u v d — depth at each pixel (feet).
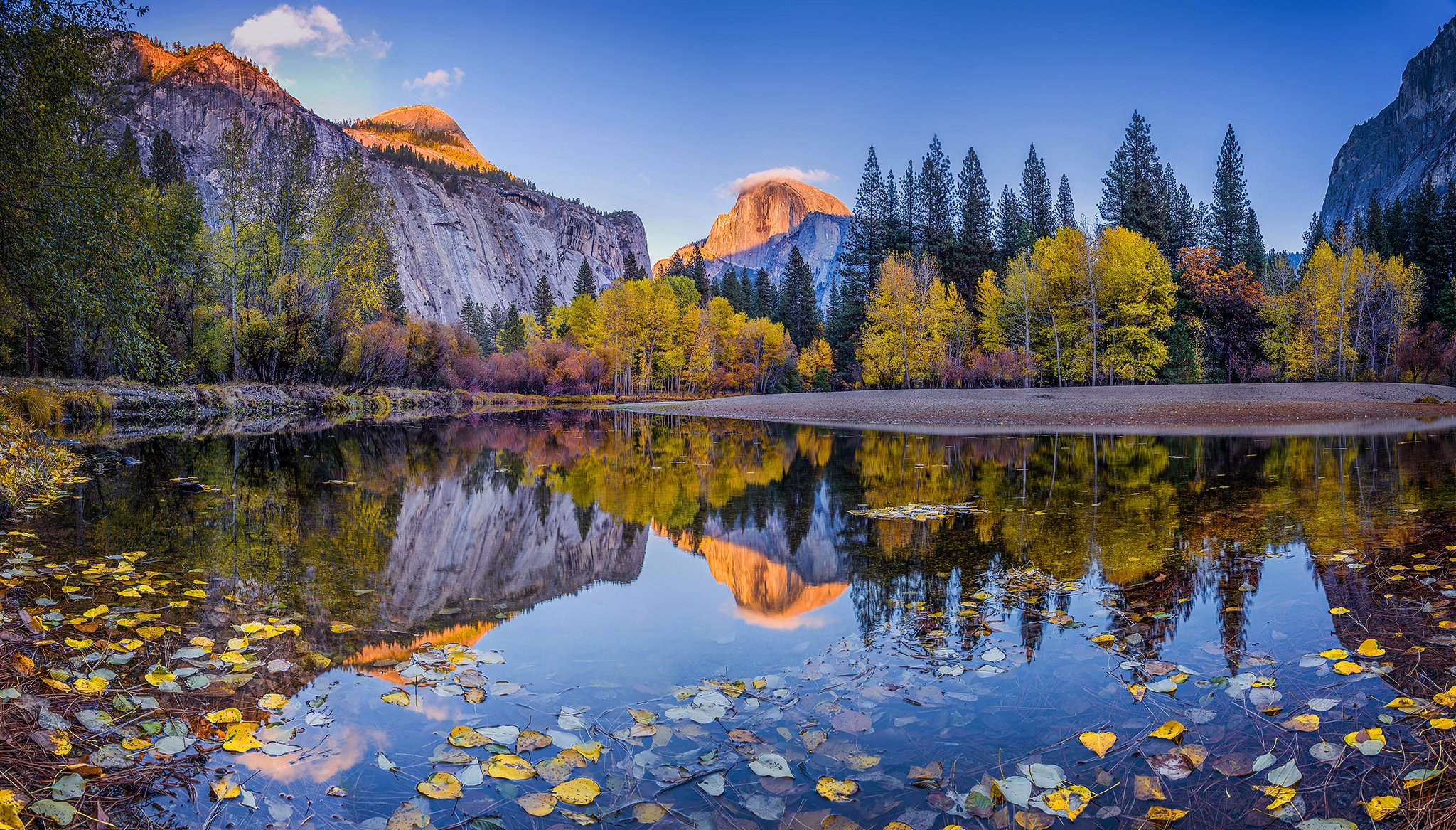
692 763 7.47
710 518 22.81
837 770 7.29
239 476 30.07
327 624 11.89
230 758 7.40
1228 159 161.38
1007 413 74.59
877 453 43.16
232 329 79.87
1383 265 142.82
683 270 288.71
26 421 38.81
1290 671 9.54
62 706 8.11
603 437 59.00
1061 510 22.58
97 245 25.95
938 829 6.21
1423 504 21.54
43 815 6.00
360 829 6.19
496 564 16.61
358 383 104.27
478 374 167.53
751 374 202.39
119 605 12.20
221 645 10.66
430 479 31.71
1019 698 8.98
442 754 7.60
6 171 24.09
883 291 140.26
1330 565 14.60
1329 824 6.15
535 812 6.49
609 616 12.69
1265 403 78.43
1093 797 6.70
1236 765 7.21
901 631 11.70
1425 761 7.12
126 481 27.14
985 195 162.20
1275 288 146.20
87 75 26.61
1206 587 13.55
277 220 86.22
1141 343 119.44
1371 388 93.04
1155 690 9.08
